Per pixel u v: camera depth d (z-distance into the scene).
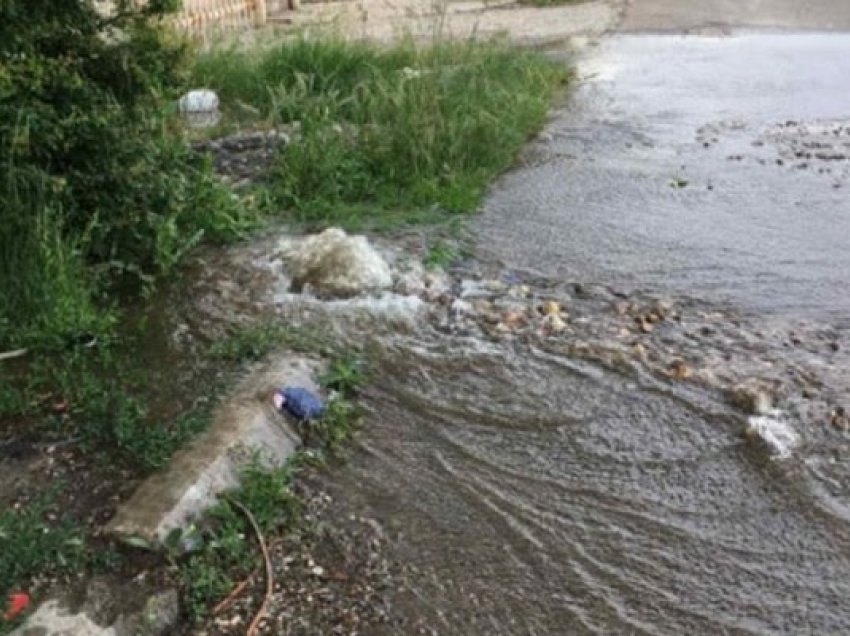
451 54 8.32
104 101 4.79
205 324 4.72
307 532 3.34
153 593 3.00
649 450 3.78
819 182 6.47
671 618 3.01
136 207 5.07
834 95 8.47
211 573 3.08
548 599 3.08
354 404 4.09
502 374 4.29
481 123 6.88
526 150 7.25
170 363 4.38
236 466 3.51
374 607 3.03
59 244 4.55
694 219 5.93
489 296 4.97
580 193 6.38
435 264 5.26
